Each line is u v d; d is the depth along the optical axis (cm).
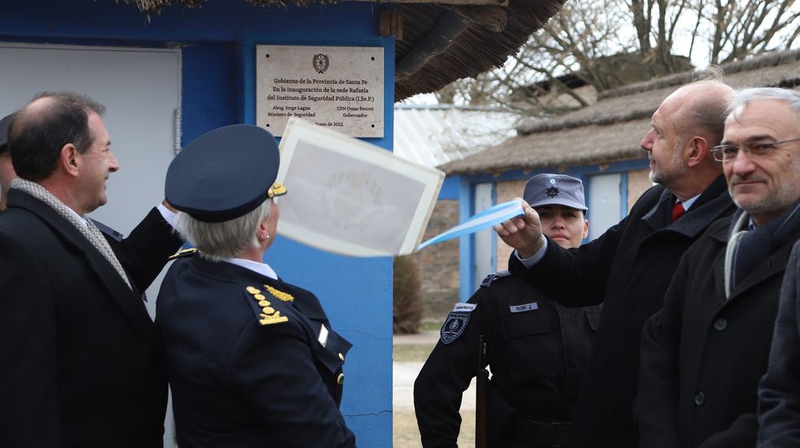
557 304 337
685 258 253
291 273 372
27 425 220
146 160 366
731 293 227
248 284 237
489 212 296
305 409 222
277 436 223
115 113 363
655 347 252
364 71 374
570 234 363
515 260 325
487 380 340
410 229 262
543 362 329
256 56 365
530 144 1605
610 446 278
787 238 222
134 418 249
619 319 279
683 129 271
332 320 376
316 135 257
